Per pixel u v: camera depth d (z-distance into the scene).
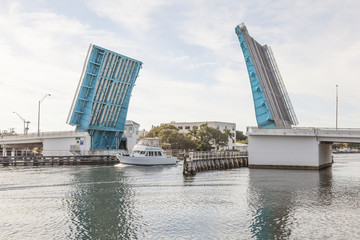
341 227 16.84
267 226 17.09
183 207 21.34
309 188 28.41
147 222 17.92
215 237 15.47
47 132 59.72
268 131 44.66
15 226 17.27
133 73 55.78
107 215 19.36
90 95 52.19
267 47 50.41
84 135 55.12
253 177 36.28
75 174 39.22
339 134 41.97
